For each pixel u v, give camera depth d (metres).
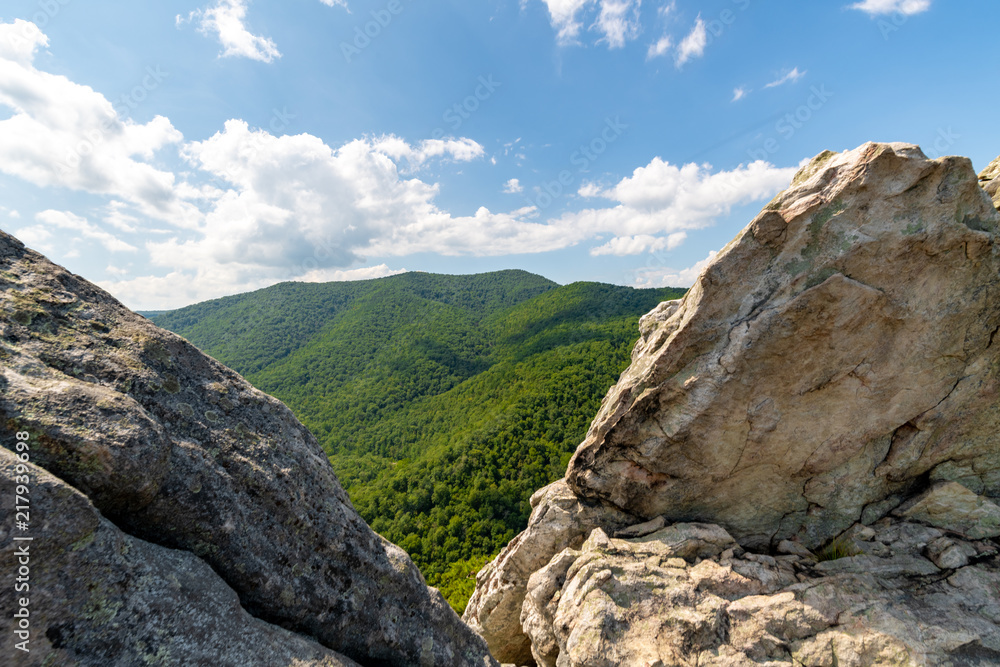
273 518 4.14
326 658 3.91
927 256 6.97
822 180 7.27
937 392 7.57
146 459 3.27
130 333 4.07
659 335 8.95
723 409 7.96
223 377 4.55
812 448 8.09
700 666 6.28
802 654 6.25
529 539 10.01
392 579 4.87
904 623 6.15
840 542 8.16
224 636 3.30
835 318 7.27
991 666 5.59
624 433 8.80
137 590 3.00
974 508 7.39
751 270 7.68
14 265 3.77
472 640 5.45
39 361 3.30
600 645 6.73
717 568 7.57
